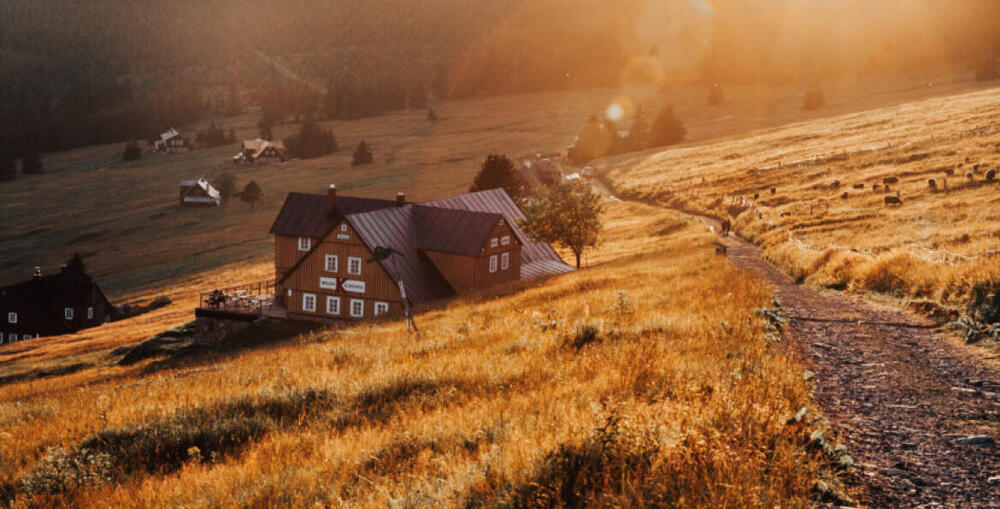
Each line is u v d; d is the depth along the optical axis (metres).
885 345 14.98
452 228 56.47
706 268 32.31
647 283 29.77
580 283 34.25
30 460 13.46
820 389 11.09
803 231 58.22
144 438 13.13
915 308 20.44
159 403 17.08
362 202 61.25
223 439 12.75
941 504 6.69
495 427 9.66
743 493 6.11
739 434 7.55
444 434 10.10
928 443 8.48
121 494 10.40
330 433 12.05
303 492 8.67
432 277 55.44
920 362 13.20
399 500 7.24
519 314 25.25
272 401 14.69
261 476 9.57
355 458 9.77
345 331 33.84
